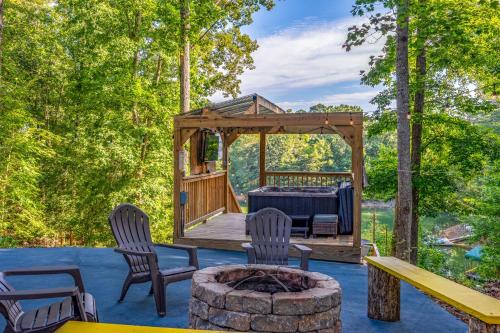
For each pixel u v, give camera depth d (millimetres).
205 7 12406
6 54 12914
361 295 4879
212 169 9773
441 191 10875
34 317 2611
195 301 3105
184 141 7508
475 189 12609
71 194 13867
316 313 2873
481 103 10797
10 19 13102
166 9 11828
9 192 12195
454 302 2732
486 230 12094
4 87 11828
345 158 27594
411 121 10812
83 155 12773
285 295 2879
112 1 12359
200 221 8586
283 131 9672
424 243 14047
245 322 2826
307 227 7250
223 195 10430
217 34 16344
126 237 4570
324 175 9922
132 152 12664
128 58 11898
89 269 5910
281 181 10438
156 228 13180
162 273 4148
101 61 12234
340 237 7320
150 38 12812
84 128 12859
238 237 7520
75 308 2488
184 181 7746
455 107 11023
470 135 10812
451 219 18000
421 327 3926
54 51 14008
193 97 15602
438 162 11641
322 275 3398
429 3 8867
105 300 4543
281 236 4891
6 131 11992
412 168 10938
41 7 13633
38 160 13633
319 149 28062
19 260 6441
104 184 12906
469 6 9352
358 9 7715
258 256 4820
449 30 8523
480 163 10742
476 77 11242
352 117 6426
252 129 9984
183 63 12805
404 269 3729
